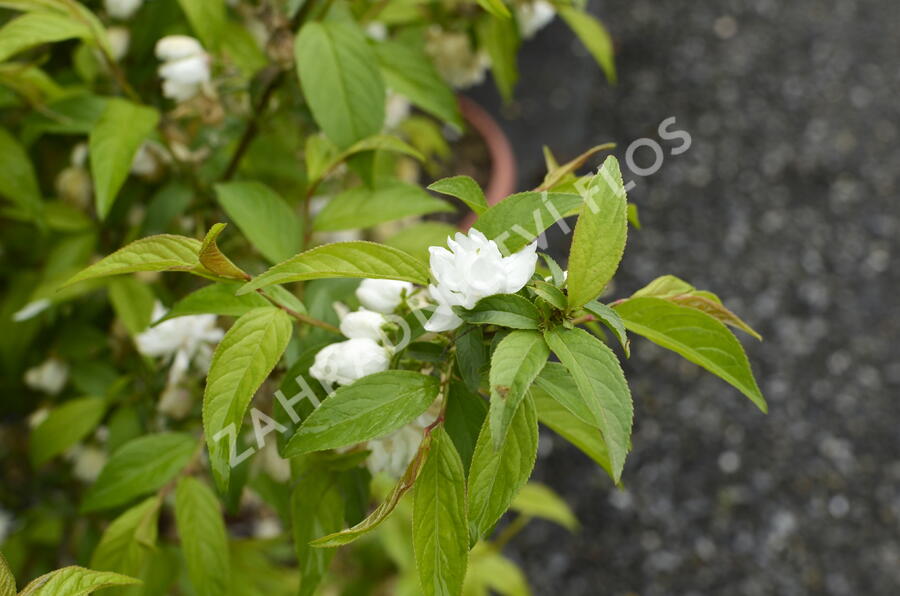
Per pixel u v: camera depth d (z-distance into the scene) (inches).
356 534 21.9
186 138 30.5
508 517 57.1
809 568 56.8
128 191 31.5
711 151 80.1
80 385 31.7
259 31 33.2
